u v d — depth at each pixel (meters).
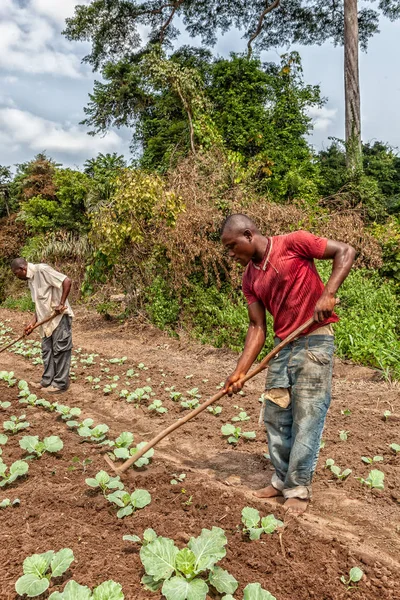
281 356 3.86
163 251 12.00
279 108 18.48
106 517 3.60
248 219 3.81
